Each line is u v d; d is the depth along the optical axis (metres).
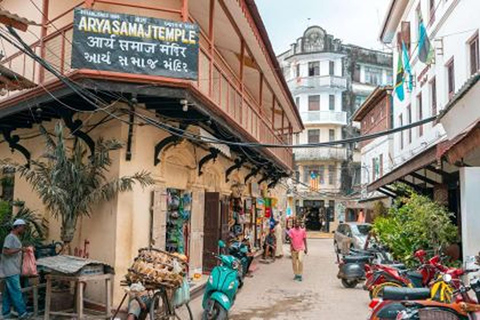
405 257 10.71
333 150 44.28
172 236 10.41
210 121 9.33
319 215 45.56
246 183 16.80
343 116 45.47
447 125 6.68
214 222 12.00
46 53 8.70
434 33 15.67
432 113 16.33
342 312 8.99
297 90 46.34
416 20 18.69
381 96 27.16
